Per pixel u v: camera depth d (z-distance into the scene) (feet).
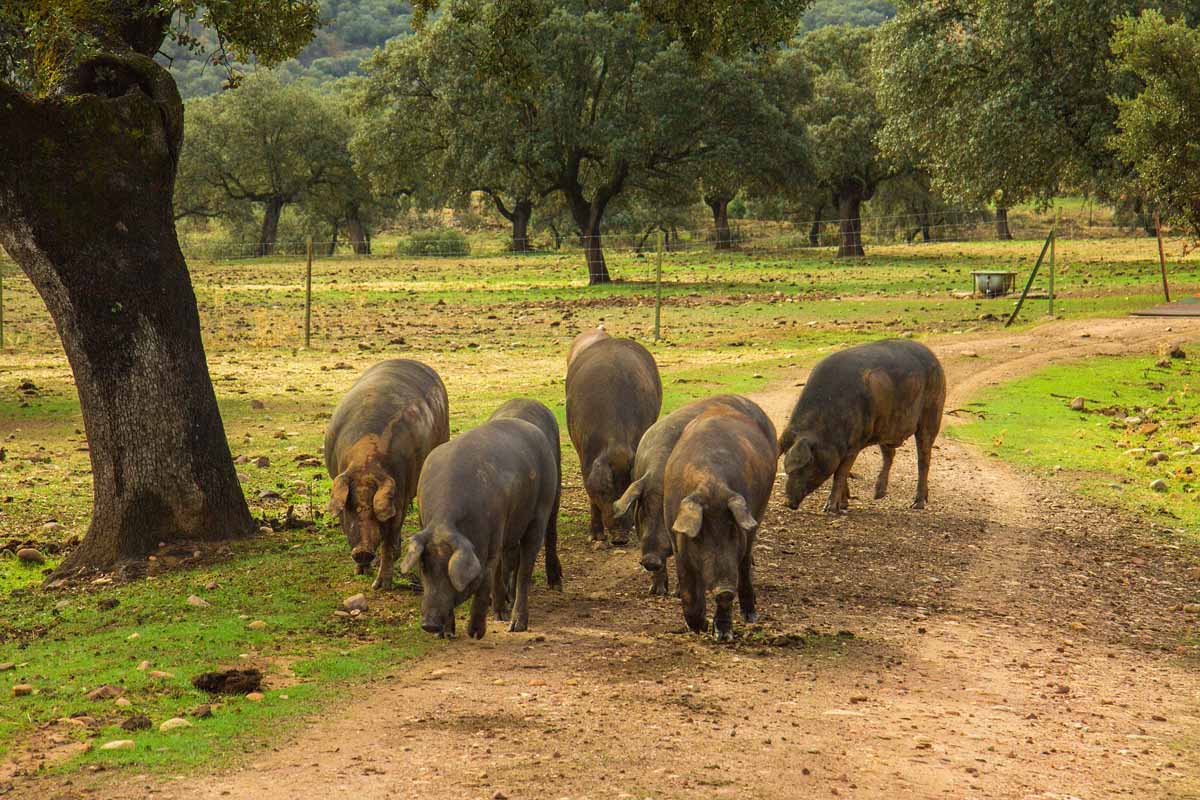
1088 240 251.60
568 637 29.96
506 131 161.89
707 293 149.18
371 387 36.81
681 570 29.25
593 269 173.06
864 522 45.42
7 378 79.87
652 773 20.17
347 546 40.27
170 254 40.47
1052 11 128.26
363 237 330.13
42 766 20.39
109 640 29.63
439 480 28.02
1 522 43.73
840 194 239.71
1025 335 98.37
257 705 24.12
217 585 35.35
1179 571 40.81
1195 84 100.22
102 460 39.91
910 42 149.38
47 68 37.09
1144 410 69.56
